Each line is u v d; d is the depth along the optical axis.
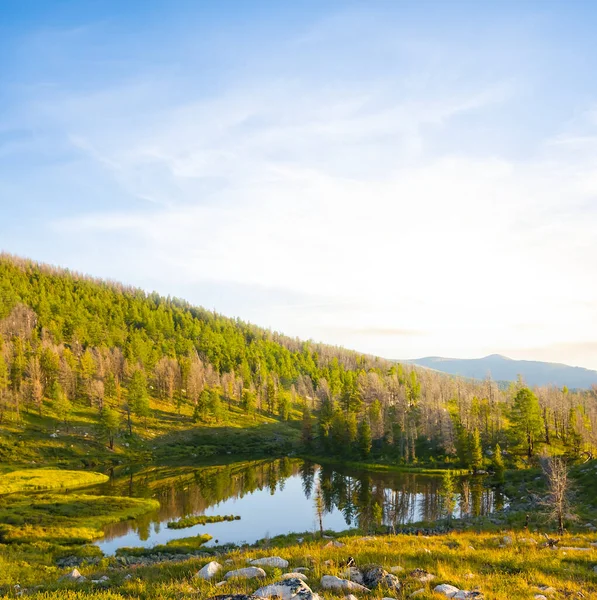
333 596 12.08
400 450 113.06
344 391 160.38
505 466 96.00
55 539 47.25
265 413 174.75
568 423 118.75
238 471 101.69
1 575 28.67
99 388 134.38
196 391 164.00
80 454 107.06
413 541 26.77
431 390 176.12
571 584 15.07
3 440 102.94
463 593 12.57
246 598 10.82
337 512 64.69
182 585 13.54
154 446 124.19
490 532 35.31
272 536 50.75
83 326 193.38
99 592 13.77
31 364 135.75
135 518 60.44
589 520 41.62
